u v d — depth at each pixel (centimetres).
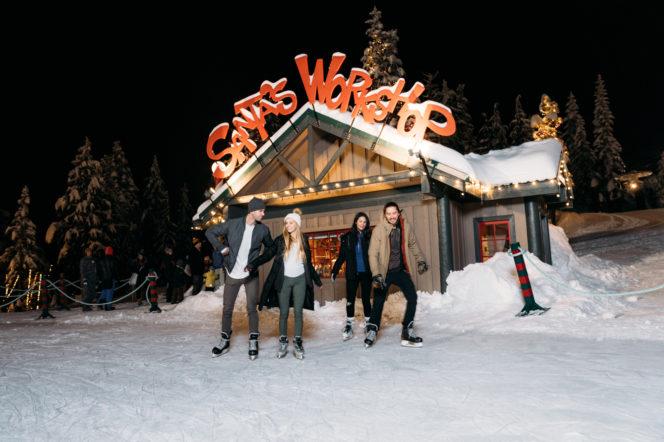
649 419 298
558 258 1397
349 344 618
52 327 961
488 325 692
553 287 889
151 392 408
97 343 702
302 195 1167
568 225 3266
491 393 365
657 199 5000
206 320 992
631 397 342
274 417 330
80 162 2434
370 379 423
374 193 1135
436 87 2906
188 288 1969
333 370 466
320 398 371
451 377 419
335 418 323
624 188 4866
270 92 1104
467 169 932
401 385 399
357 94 1035
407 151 989
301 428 306
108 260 1468
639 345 517
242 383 428
